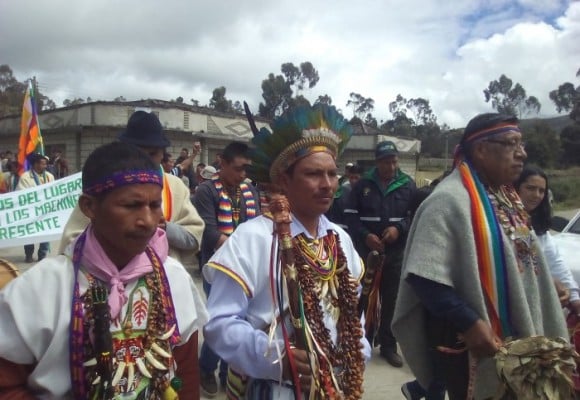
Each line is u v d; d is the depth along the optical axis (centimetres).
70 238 233
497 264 207
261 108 5088
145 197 137
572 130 4322
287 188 182
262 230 178
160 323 146
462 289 210
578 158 4209
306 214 180
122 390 136
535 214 316
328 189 176
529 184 303
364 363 180
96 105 2181
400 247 445
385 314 442
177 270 160
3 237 506
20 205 515
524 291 209
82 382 131
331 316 176
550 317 224
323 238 184
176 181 297
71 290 135
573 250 441
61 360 132
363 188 464
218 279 176
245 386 183
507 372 192
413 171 3275
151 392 143
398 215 451
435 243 209
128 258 144
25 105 978
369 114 6619
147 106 2206
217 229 376
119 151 139
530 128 4547
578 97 5953
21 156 975
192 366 166
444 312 206
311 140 175
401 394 379
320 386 160
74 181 541
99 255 140
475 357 212
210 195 377
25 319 129
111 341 133
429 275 204
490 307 207
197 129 2341
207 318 168
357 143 2950
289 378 163
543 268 226
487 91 7425
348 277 183
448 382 231
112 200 134
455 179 225
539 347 190
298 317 159
